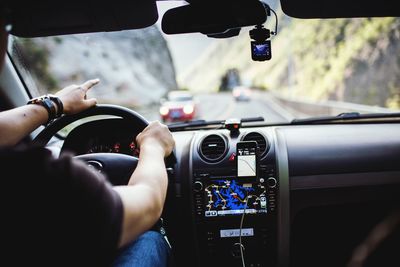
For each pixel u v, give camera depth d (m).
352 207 2.31
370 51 20.08
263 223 2.14
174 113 4.96
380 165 2.17
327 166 2.16
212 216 2.14
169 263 1.62
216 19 1.79
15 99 2.46
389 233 0.69
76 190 0.75
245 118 2.42
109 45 20.70
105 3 1.90
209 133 2.26
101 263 0.81
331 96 23.09
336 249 2.46
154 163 1.07
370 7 2.03
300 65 28.48
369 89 19.45
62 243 0.77
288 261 2.18
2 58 0.79
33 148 0.77
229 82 28.05
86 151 1.96
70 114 1.69
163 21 1.85
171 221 2.19
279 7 2.04
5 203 0.73
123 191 0.88
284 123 2.47
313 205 2.18
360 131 2.29
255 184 2.12
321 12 2.08
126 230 0.83
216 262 2.20
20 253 0.76
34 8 1.90
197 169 2.15
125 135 1.95
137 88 20.19
